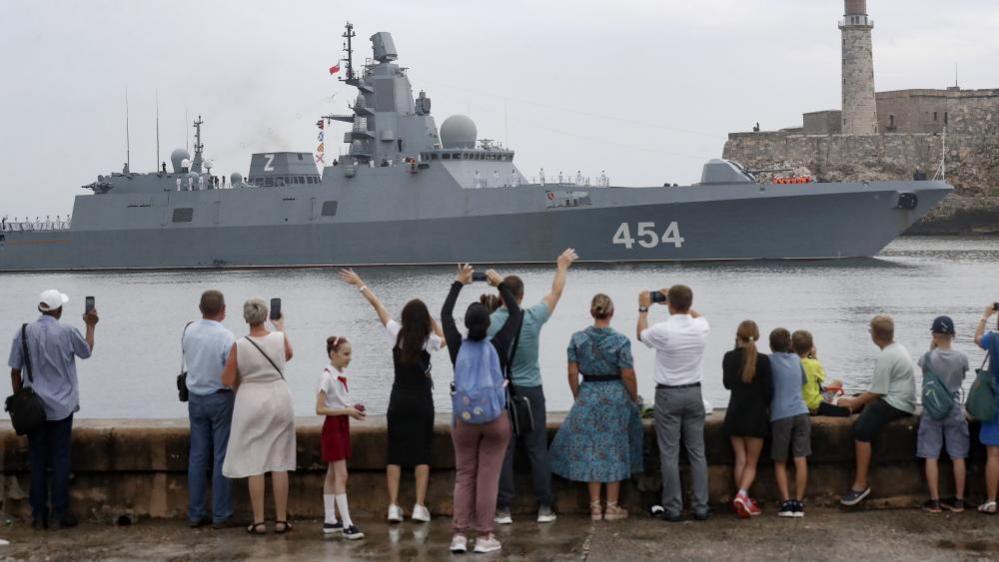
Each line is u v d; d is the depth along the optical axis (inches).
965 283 2079.2
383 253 2509.8
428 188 2443.4
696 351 385.1
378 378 1173.7
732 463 403.5
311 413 1013.2
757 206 2250.2
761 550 351.9
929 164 3998.5
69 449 397.7
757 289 1973.4
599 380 388.5
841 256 2292.1
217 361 389.7
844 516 389.4
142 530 394.9
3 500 409.7
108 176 2962.6
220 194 2738.7
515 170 2539.4
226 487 394.0
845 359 1215.6
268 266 2679.6
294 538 378.9
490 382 350.9
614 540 365.7
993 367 382.3
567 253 396.8
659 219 2287.2
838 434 401.7
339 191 2559.1
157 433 406.3
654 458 402.9
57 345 389.7
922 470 402.6
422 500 390.6
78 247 2938.0
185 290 2369.6
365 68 2674.7
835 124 4338.1
